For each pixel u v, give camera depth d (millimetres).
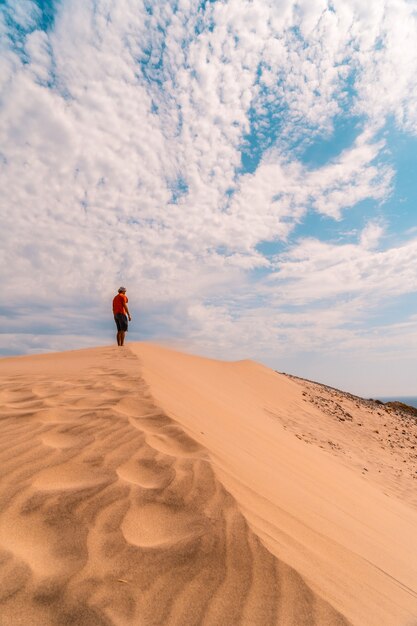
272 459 4246
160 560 1730
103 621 1373
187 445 3096
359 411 17281
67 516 1947
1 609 1347
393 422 16922
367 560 2350
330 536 2473
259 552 1866
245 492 2525
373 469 9078
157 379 5984
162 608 1476
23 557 1611
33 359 9656
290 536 2164
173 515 2096
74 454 2646
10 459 2465
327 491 4004
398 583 2225
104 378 5332
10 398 4004
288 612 1535
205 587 1607
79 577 1559
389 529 3652
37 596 1428
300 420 12211
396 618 1756
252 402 11562
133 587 1555
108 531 1881
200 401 6020
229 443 3908
